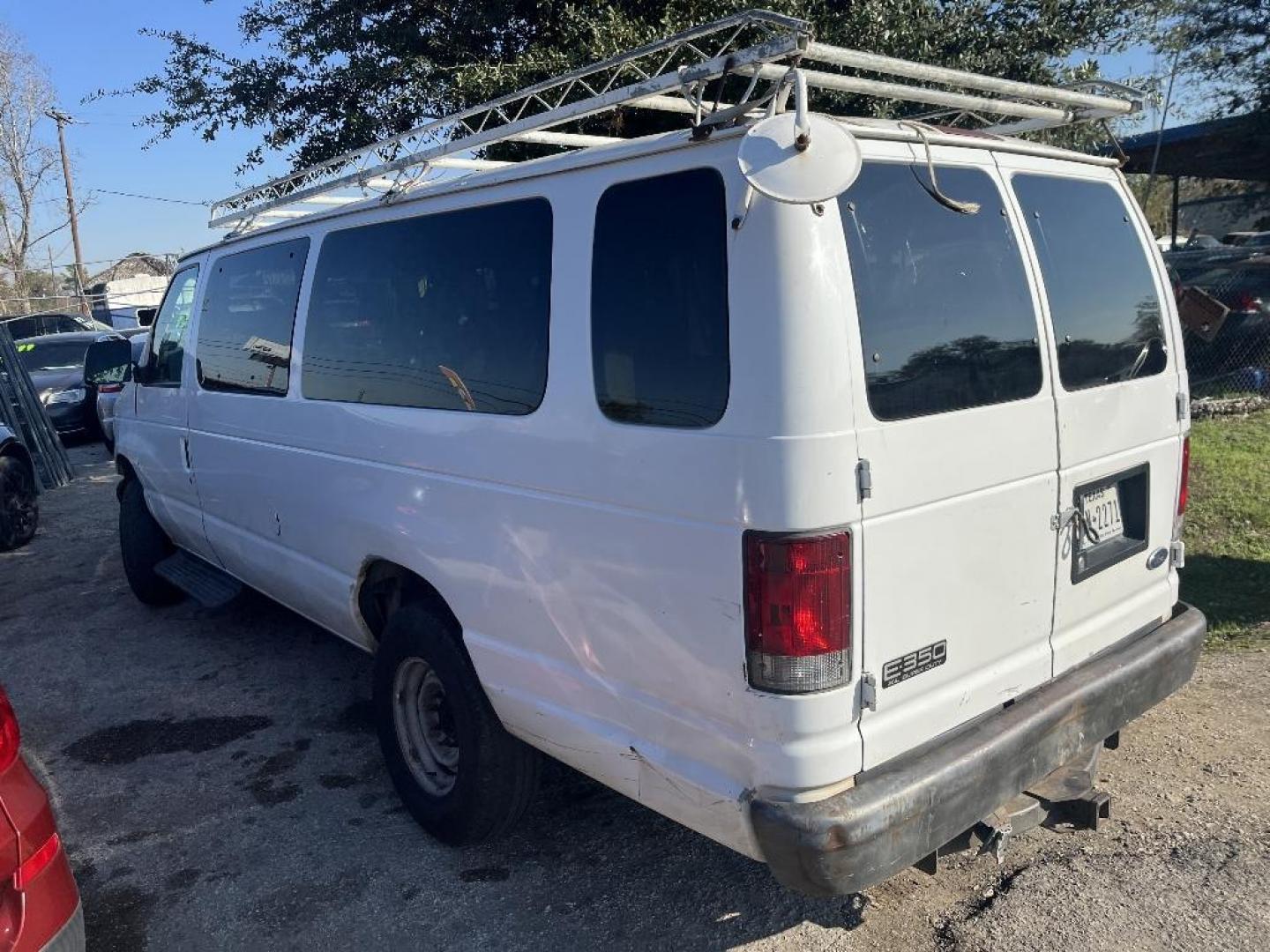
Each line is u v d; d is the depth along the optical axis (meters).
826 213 2.31
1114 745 3.50
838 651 2.32
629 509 2.58
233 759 4.35
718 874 3.36
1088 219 3.19
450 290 3.23
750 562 2.29
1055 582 2.91
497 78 7.07
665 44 2.78
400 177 3.67
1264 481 7.00
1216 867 3.21
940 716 2.59
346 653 5.58
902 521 2.42
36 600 6.81
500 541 3.01
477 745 3.28
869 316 2.38
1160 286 3.41
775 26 2.49
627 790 2.76
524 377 2.91
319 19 8.45
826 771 2.34
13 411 10.47
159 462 5.64
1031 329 2.82
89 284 36.97
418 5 8.28
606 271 2.66
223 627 6.08
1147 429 3.25
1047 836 3.46
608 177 2.69
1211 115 13.24
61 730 4.71
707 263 2.40
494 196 3.09
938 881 3.25
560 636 2.86
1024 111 3.27
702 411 2.39
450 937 3.11
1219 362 10.14
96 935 3.19
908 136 2.62
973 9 7.57
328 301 3.92
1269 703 4.24
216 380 4.89
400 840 3.66
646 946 3.02
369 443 3.61
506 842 3.61
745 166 2.11
